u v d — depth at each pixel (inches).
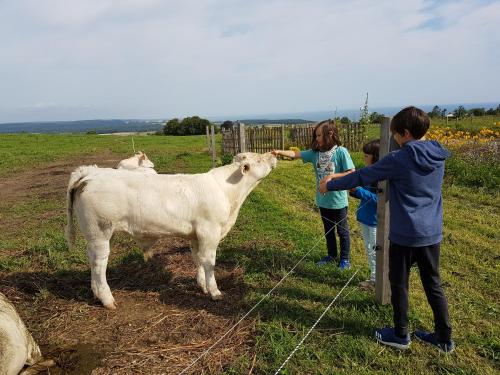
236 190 213.2
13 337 144.4
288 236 300.7
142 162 345.4
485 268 241.6
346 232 241.9
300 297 208.2
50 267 255.1
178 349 169.8
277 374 150.7
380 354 162.7
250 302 203.6
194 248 219.5
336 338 172.1
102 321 193.0
